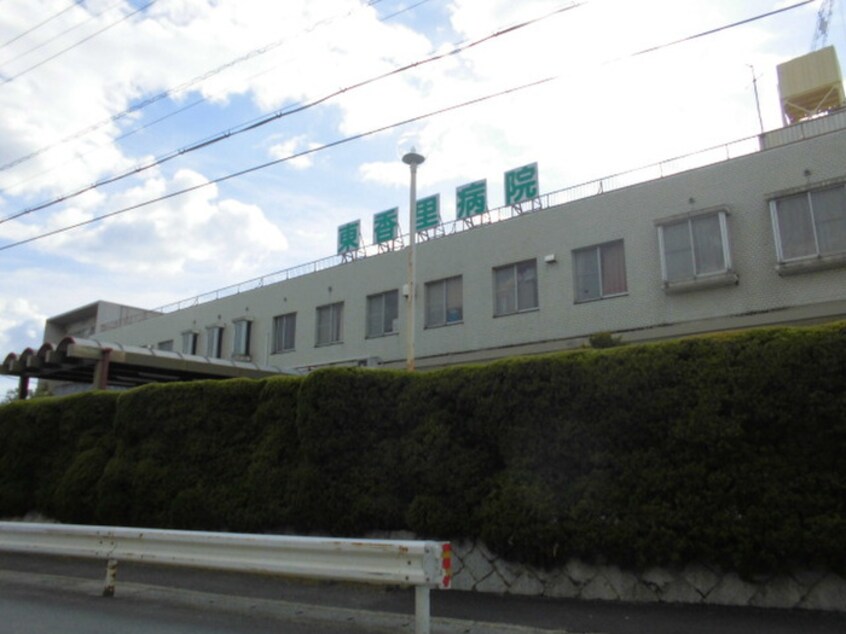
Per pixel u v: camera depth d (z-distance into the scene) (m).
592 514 6.43
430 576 5.00
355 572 5.37
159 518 9.33
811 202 12.50
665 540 6.01
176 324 29.72
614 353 6.67
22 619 5.80
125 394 10.43
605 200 15.64
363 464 7.95
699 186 14.10
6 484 11.37
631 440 6.43
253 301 25.66
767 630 5.05
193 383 9.79
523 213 17.33
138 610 6.18
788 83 17.23
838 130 12.44
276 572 5.78
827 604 5.44
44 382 35.00
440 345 18.38
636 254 14.86
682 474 6.08
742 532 5.71
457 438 7.48
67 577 8.08
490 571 6.98
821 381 5.63
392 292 20.33
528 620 5.71
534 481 6.81
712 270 13.45
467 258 18.30
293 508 8.15
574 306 15.73
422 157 15.18
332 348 21.78
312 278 23.20
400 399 7.98
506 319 17.05
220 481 9.02
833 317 11.78
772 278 12.79
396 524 7.65
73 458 10.81
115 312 42.44
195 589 7.20
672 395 6.23
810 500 5.55
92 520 10.12
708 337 6.27
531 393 7.03
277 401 8.92
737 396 5.92
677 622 5.41
